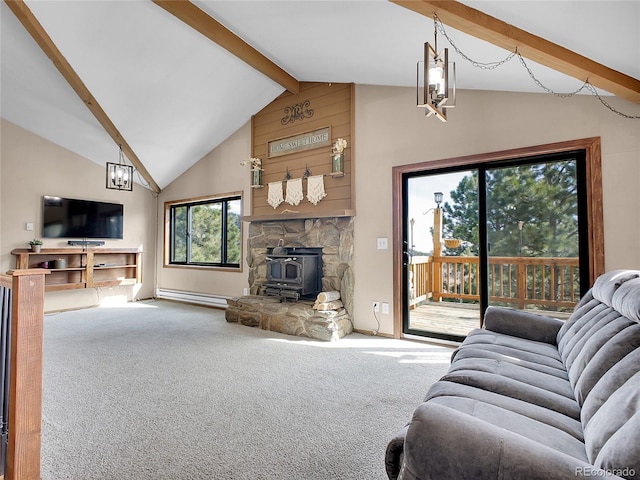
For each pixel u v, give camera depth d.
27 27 3.16
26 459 1.53
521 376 1.61
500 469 0.83
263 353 3.41
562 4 1.83
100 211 5.92
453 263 3.73
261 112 5.27
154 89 4.29
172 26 3.51
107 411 2.22
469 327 3.65
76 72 3.73
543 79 2.81
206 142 5.69
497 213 3.44
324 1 2.54
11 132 5.00
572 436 1.16
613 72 2.42
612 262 2.83
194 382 2.69
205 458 1.75
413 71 3.44
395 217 3.96
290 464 1.70
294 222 4.75
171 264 6.65
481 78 3.12
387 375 2.85
